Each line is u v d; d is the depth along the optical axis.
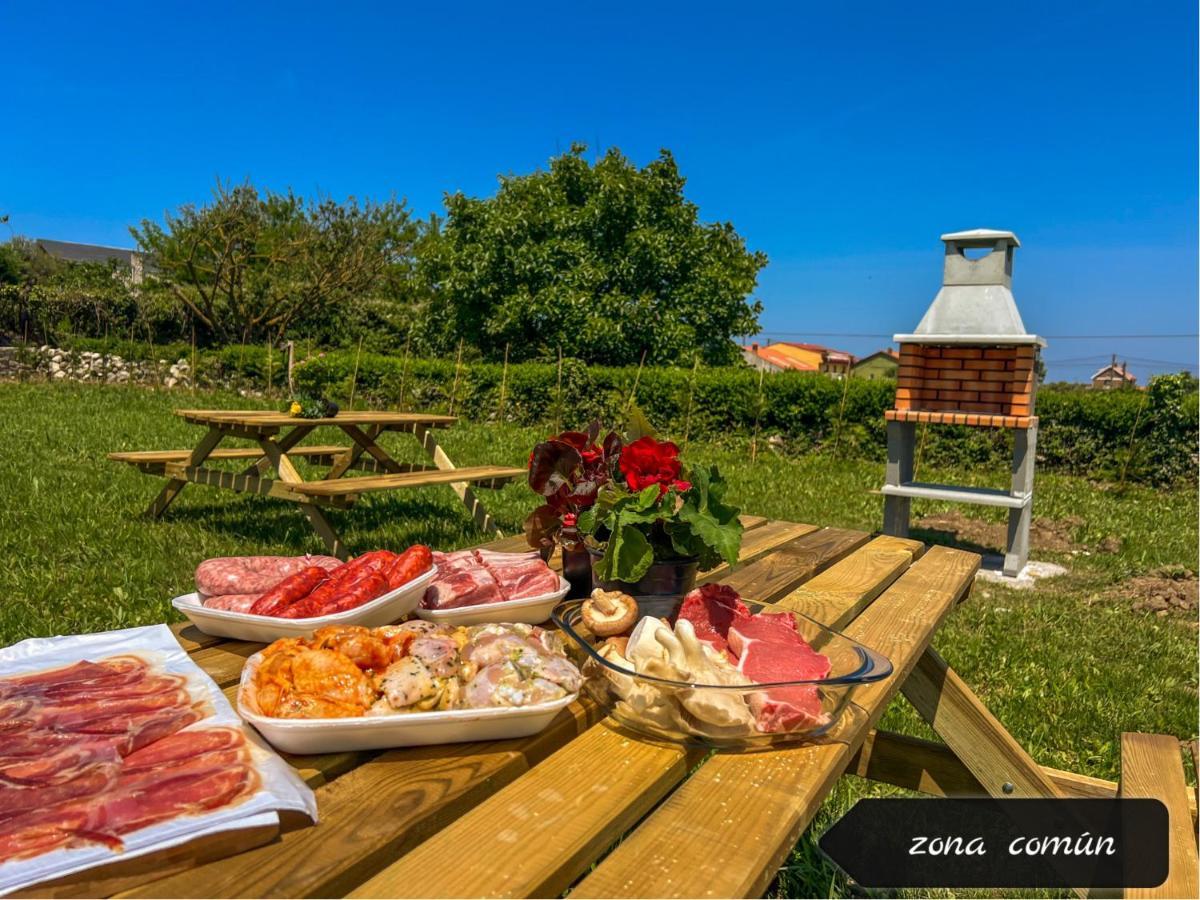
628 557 1.50
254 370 15.34
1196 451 9.61
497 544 2.45
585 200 19.33
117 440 7.71
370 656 1.14
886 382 10.92
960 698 2.25
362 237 20.62
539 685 1.11
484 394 13.06
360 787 0.98
